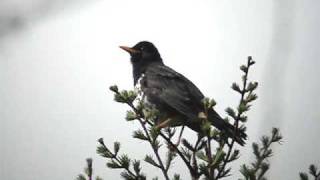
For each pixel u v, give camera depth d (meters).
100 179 9.32
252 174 9.00
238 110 9.74
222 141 9.88
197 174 9.62
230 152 9.62
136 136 9.98
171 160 9.84
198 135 9.98
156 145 9.90
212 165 9.19
